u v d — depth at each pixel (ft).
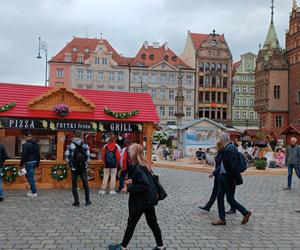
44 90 52.06
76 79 241.55
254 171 73.41
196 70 257.96
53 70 240.53
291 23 195.00
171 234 25.21
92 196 40.34
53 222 27.94
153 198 20.63
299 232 26.35
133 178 20.75
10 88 50.47
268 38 213.25
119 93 54.65
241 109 274.98
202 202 37.76
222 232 25.95
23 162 39.09
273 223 29.04
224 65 263.29
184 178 61.36
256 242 23.65
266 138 166.71
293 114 191.01
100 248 21.77
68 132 49.88
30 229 25.79
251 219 30.25
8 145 57.31
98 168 48.37
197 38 271.69
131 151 21.36
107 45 260.21
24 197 39.01
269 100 195.11
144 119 51.62
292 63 192.75
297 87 188.34
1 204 34.88
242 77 276.82
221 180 28.25
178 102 148.25
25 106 48.47
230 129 167.43
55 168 46.44
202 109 259.80
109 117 50.42
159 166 91.30
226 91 262.67
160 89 252.62
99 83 244.42
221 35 267.80
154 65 251.39
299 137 127.85
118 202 36.83
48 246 21.95
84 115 49.49
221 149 28.76
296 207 36.01
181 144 119.24
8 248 21.45
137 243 22.91
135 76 249.75
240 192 45.85
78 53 246.27
